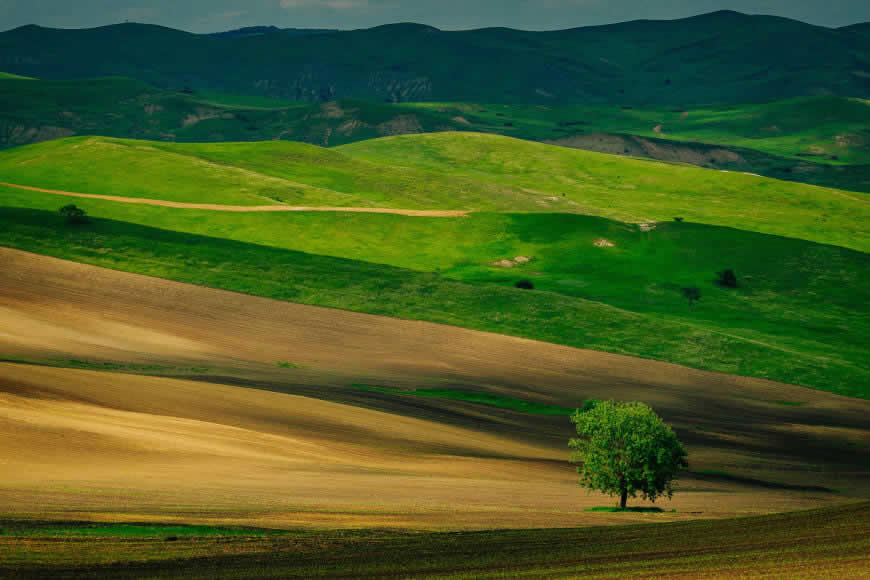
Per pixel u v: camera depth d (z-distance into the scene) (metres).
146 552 65.12
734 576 51.66
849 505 83.62
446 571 58.53
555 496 120.88
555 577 54.97
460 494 111.31
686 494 139.38
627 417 120.19
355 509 91.81
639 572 55.19
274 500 95.31
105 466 111.38
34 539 67.75
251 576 57.50
